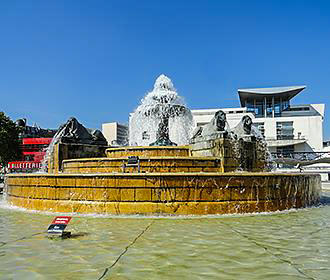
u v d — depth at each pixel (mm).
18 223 7336
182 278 3639
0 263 4227
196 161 11078
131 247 5047
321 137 67812
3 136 36875
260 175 9086
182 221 7461
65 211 8852
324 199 14805
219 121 12172
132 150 13883
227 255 4598
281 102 78188
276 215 8547
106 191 8555
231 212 8586
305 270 3930
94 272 3850
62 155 14234
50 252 4762
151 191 8375
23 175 10234
